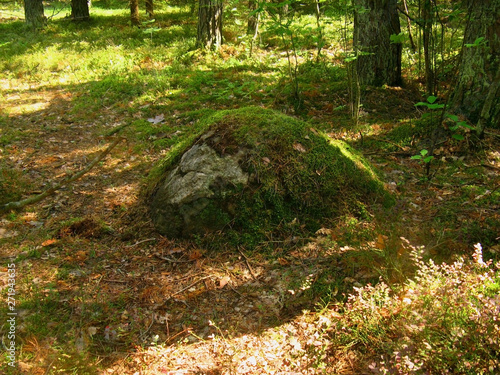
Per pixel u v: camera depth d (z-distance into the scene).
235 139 3.99
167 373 2.61
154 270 3.62
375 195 4.13
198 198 3.82
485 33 4.92
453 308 2.39
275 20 6.58
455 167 4.76
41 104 7.88
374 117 6.31
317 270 3.40
